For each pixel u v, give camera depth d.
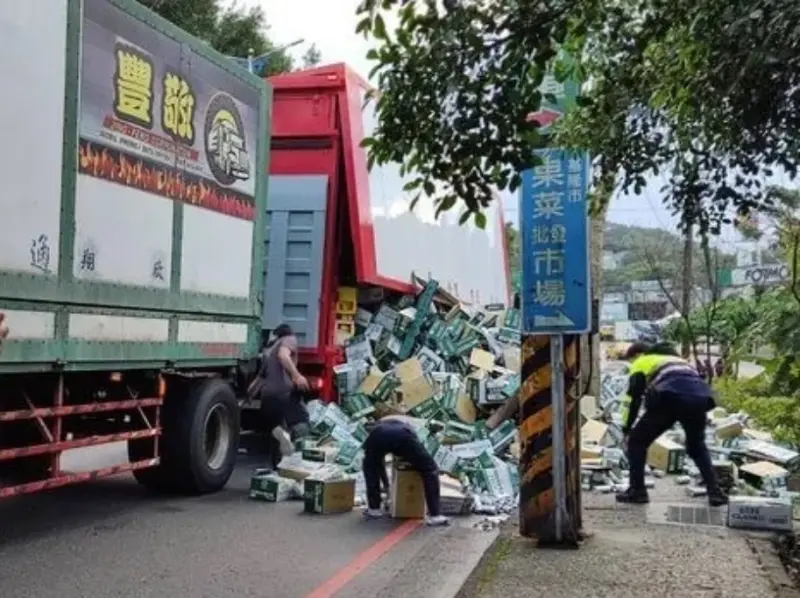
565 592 5.38
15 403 6.59
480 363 12.78
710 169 5.25
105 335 7.07
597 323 7.38
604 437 10.80
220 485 9.10
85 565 6.29
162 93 7.73
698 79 4.03
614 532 7.04
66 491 8.93
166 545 6.90
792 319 7.41
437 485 7.84
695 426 8.20
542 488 6.61
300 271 11.07
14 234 6.07
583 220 6.49
